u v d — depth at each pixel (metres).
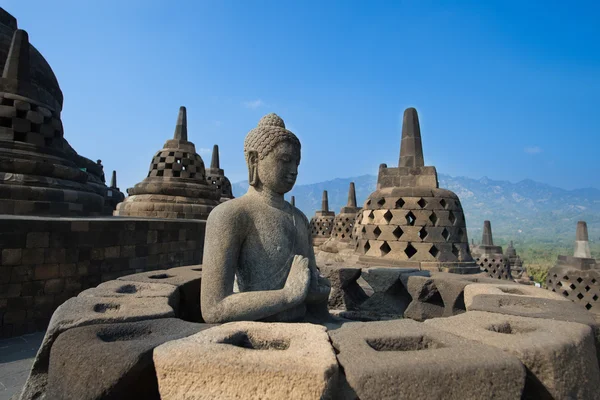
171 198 14.73
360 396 1.83
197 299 4.41
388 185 8.26
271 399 1.83
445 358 2.03
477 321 2.78
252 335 2.38
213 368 1.91
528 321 2.78
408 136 8.43
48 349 2.56
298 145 3.75
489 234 21.80
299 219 3.89
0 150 8.98
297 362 1.89
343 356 2.04
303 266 3.29
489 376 1.97
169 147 15.84
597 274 12.61
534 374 2.19
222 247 3.19
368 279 5.67
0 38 12.27
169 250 10.34
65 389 2.07
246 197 3.63
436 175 8.05
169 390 1.95
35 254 7.00
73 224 7.59
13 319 6.67
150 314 2.78
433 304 5.02
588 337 2.56
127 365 2.01
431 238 7.44
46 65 14.47
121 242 8.70
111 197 24.88
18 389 4.50
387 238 7.67
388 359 2.00
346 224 21.08
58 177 10.05
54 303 7.23
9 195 8.74
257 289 3.36
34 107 9.82
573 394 2.24
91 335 2.34
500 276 19.58
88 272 7.86
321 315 3.77
